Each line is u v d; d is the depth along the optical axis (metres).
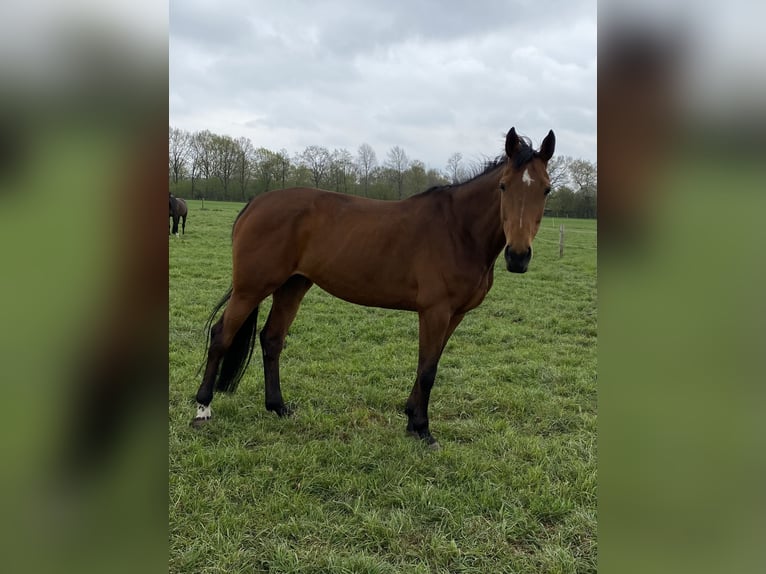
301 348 5.54
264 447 3.27
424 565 2.24
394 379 4.64
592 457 3.24
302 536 2.43
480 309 7.75
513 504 2.72
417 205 3.56
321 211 3.61
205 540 2.36
